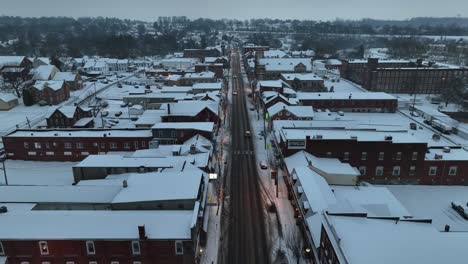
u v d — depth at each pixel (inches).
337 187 2486.5
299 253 1964.8
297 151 2837.1
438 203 2541.8
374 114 4968.0
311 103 4990.2
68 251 1696.6
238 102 5639.8
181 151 2896.2
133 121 4569.4
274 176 2810.0
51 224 1733.5
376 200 2271.2
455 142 3843.5
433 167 2805.1
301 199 2190.0
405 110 5255.9
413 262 1339.8
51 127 4097.0
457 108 5275.6
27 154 3356.3
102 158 2748.5
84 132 3452.3
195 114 3890.3
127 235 1683.1
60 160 3368.6
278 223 2262.6
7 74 6973.4
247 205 2487.7
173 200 1966.0
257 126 4345.5
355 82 7475.4
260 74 7293.3
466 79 5920.3
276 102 4448.8
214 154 3277.6
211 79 6727.4
